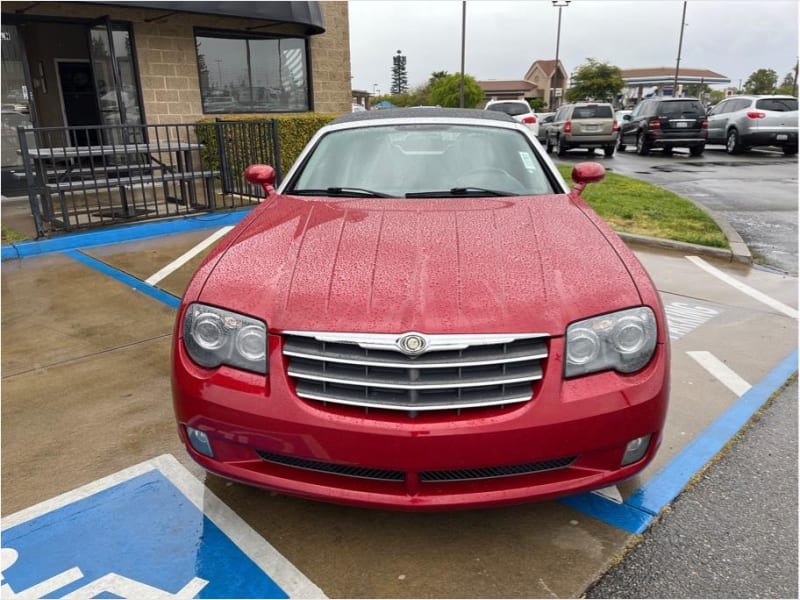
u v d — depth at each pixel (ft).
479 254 8.01
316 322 7.00
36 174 25.86
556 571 7.18
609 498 8.48
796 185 39.45
